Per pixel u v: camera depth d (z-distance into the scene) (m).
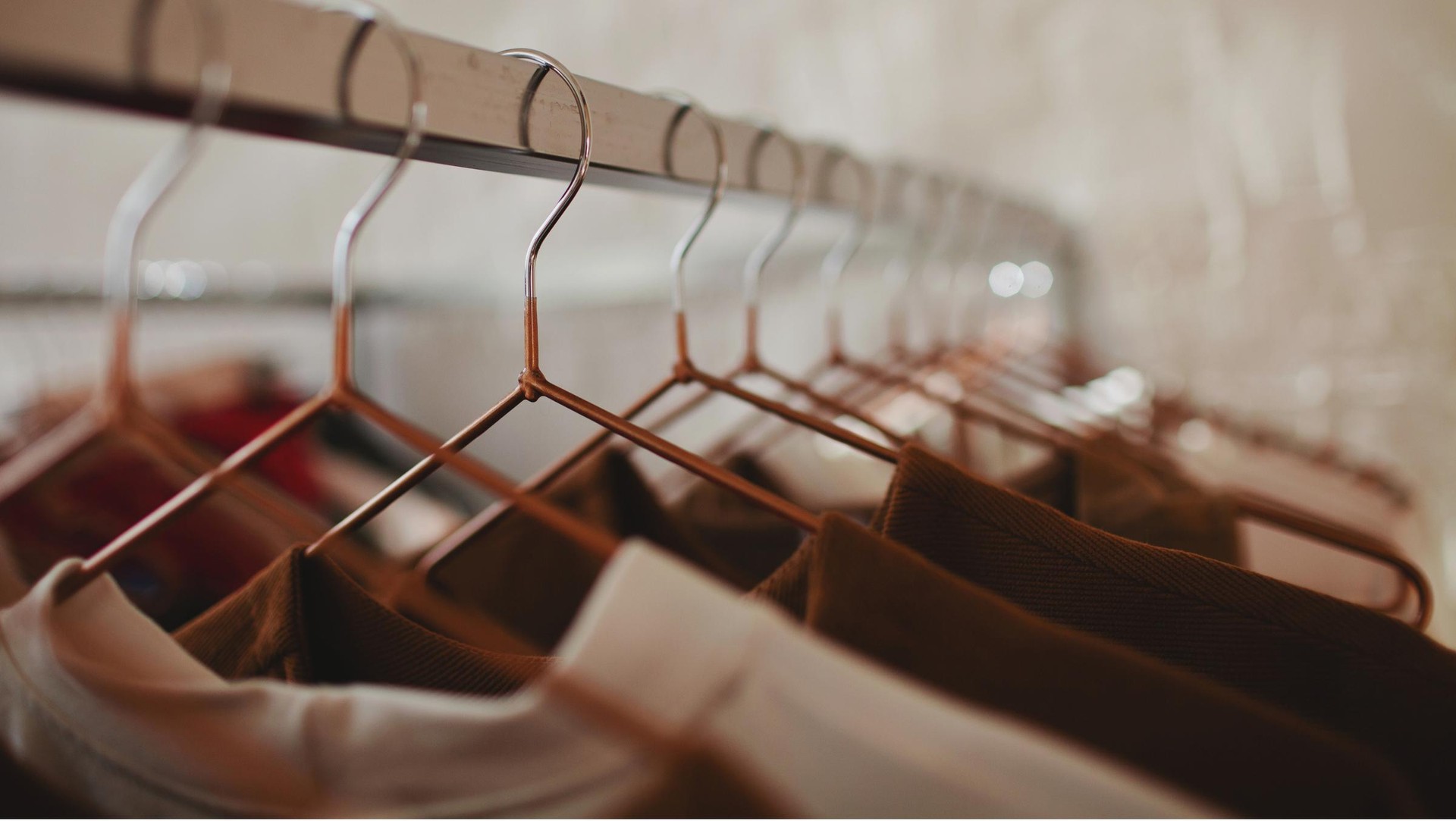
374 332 1.98
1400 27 1.15
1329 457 0.96
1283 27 1.22
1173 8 1.28
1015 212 1.11
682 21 1.62
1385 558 0.56
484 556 0.65
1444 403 1.16
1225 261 1.28
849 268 1.49
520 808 0.27
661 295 1.68
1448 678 0.36
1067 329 1.39
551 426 1.81
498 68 0.35
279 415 1.41
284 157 2.02
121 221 0.34
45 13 0.22
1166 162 1.31
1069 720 0.29
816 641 0.26
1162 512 0.60
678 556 0.66
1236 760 0.29
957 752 0.25
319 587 0.41
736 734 0.25
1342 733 0.36
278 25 0.27
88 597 0.37
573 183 0.39
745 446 0.96
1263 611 0.37
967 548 0.40
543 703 0.25
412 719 0.28
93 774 0.33
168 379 1.31
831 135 1.53
